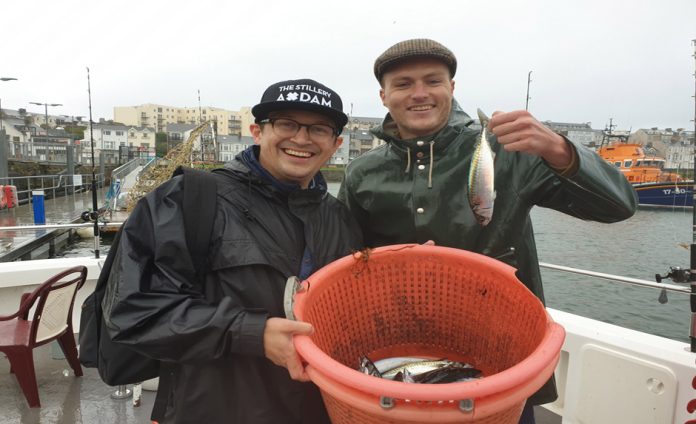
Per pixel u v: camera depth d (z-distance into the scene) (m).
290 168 1.75
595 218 1.88
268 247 1.65
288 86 1.73
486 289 1.74
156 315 1.38
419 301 1.92
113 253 1.64
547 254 17.75
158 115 123.56
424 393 0.95
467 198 2.06
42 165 38.84
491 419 1.08
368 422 1.10
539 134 1.63
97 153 66.19
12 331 3.17
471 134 2.13
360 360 1.69
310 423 1.69
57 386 3.37
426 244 1.91
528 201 2.06
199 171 1.69
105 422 2.94
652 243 19.52
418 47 1.98
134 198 20.47
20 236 14.05
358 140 63.78
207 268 1.60
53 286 3.16
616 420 2.56
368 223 2.36
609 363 2.59
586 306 12.49
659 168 26.45
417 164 2.13
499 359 1.69
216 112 120.38
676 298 13.12
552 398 2.03
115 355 1.65
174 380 1.58
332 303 1.70
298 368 1.23
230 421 1.53
